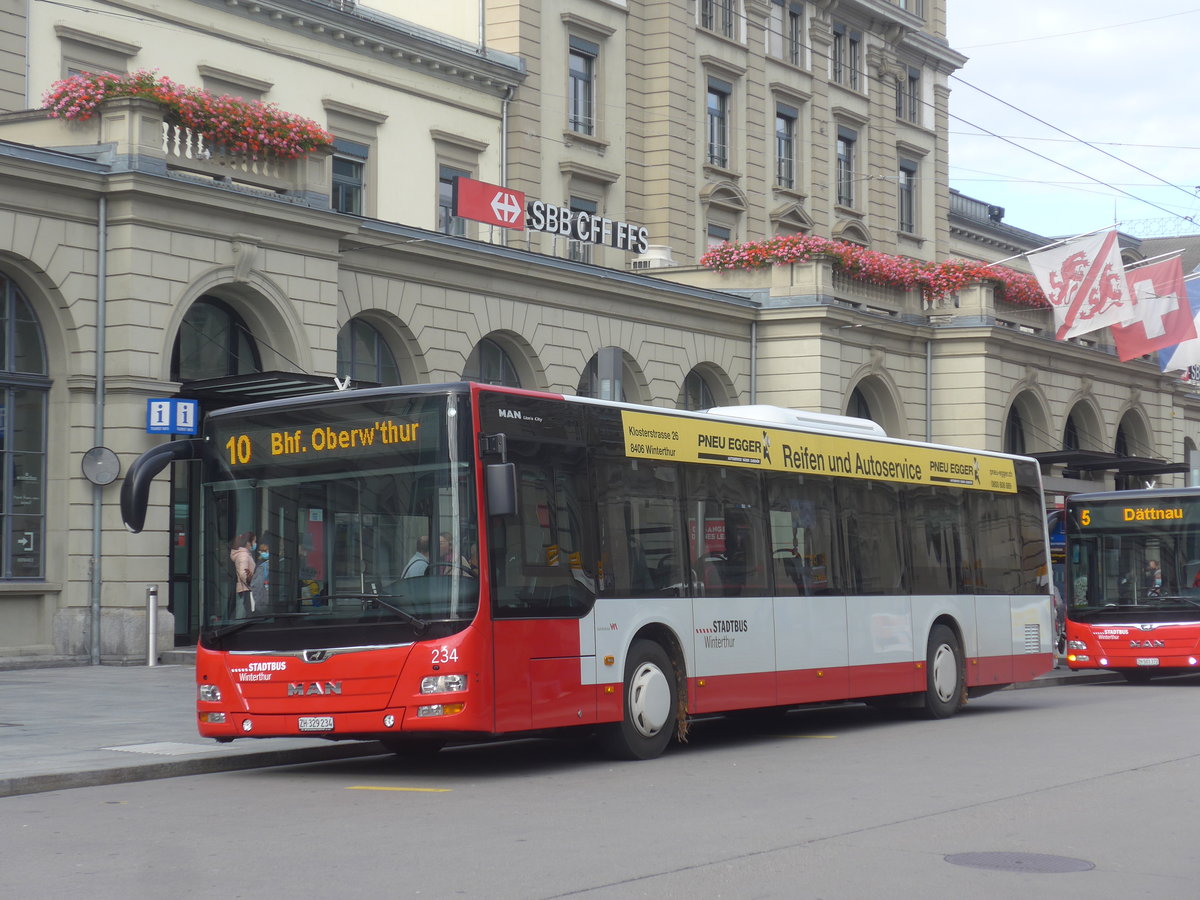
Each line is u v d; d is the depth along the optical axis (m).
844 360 36.94
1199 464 40.16
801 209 45.97
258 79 30.22
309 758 14.30
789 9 46.44
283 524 13.12
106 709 16.98
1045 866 8.75
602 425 14.25
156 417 22.80
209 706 13.16
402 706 12.39
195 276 23.44
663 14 41.22
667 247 39.34
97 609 22.62
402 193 33.62
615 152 40.12
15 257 21.89
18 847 9.41
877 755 14.69
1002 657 20.73
